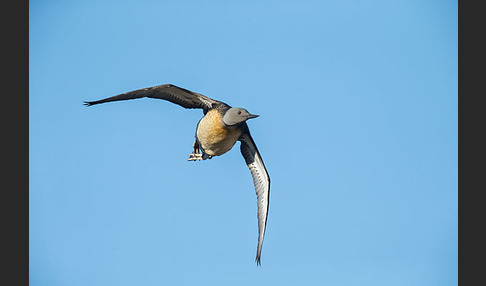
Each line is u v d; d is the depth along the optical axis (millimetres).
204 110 14648
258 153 14953
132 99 13617
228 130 13828
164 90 13883
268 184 14852
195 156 15477
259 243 14734
